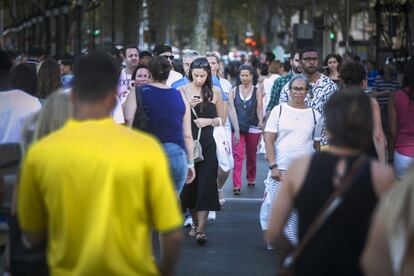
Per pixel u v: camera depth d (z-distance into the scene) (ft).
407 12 232.53
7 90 51.78
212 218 85.35
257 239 76.95
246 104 106.73
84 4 265.75
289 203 34.73
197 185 72.84
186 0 485.97
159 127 62.03
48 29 277.85
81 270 32.48
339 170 33.78
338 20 466.29
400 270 28.60
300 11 447.83
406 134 63.87
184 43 595.47
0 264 48.26
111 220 32.40
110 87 34.14
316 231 33.60
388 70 126.82
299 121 64.85
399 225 28.32
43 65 65.92
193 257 69.62
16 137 50.70
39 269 37.70
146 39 326.03
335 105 34.58
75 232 32.73
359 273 33.27
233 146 105.09
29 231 34.68
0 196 45.39
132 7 257.55
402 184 28.48
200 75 73.15
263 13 511.40
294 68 91.45
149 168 32.83
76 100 34.53
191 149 64.28
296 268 34.12
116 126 33.94
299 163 34.63
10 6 458.91
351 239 33.42
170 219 33.06
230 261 68.44
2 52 52.03
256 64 177.58
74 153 32.76
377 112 60.18
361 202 33.40
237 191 104.12
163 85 63.16
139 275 33.04
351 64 62.39
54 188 32.86
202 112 72.69
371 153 60.08
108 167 32.53
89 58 34.40
